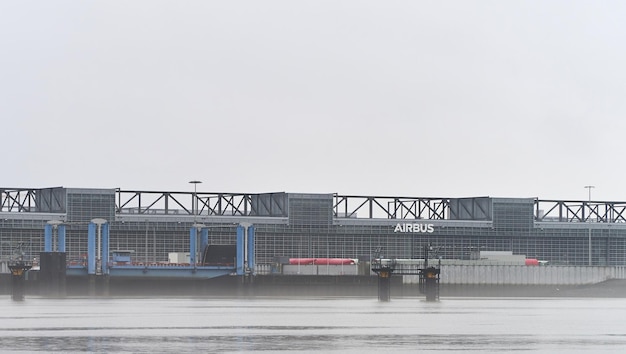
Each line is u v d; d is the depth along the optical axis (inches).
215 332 6304.1
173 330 6402.6
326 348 5590.6
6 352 5349.4
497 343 5915.4
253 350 5467.5
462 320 7436.0
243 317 7475.4
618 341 6067.9
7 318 7234.3
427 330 6589.6
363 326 6801.2
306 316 7618.1
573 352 5570.9
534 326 6988.2
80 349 5462.6
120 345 5629.9
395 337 6146.7
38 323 6835.6
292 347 5610.2
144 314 7682.1
